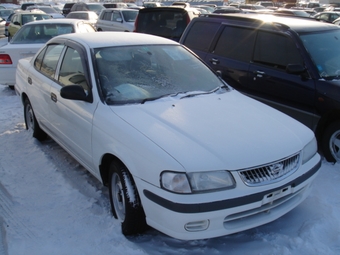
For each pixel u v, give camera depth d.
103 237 3.35
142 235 3.41
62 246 3.24
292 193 3.24
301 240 3.28
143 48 4.46
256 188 2.95
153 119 3.43
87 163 3.99
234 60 6.11
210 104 3.85
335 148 4.95
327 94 4.89
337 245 3.24
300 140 3.41
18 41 9.21
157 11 10.41
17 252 3.17
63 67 4.60
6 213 3.76
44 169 4.74
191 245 3.28
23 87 5.73
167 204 2.86
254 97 5.84
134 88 3.90
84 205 3.90
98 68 3.97
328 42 5.53
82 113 3.89
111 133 3.41
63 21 9.87
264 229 3.50
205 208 2.81
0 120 6.87
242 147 3.09
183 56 4.68
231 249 3.22
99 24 18.45
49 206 3.89
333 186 4.32
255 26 5.95
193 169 2.86
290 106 5.36
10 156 5.15
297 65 5.08
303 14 20.67
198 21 6.94
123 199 3.32
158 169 2.92
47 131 5.10
